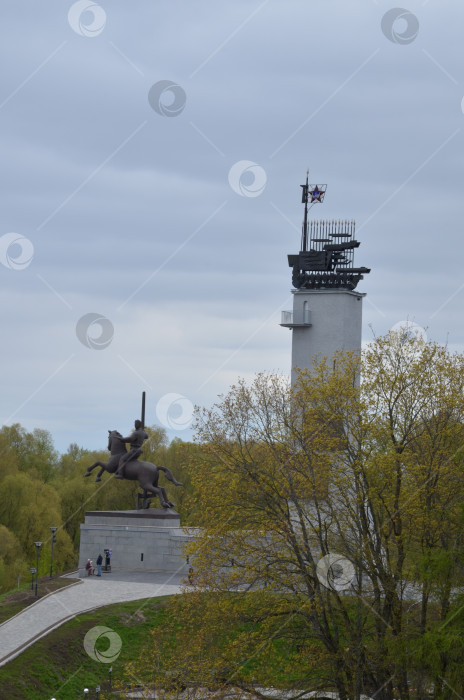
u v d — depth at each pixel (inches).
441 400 1964.8
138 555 3523.6
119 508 4830.2
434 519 1866.4
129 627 2662.4
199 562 1946.4
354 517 1899.6
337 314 4350.4
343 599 1930.4
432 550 1813.5
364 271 4370.1
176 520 3590.1
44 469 5290.4
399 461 1894.7
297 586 1919.3
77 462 5270.7
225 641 1910.7
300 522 1908.2
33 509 4365.2
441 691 1756.9
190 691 1849.2
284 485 1940.2
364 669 1855.3
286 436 2005.4
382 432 1940.2
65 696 2277.3
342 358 2087.8
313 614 1873.8
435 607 1882.4
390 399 1984.5
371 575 1870.1
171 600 1990.7
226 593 1923.0
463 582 1815.9
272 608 1899.6
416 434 1977.1
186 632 1939.0
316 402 1989.4
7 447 4985.2
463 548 1845.5
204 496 1972.2
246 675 1887.3
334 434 1948.8
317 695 1908.2
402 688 1795.0
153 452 4963.1
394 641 1770.4
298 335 4411.9
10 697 2158.0
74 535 4800.7
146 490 3656.5
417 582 1836.9
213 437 2010.3
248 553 1918.1
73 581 3240.7
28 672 2301.9
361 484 1905.8
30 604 2859.3
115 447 3683.6
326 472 1925.4
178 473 4815.5
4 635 2529.5
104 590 3061.0
